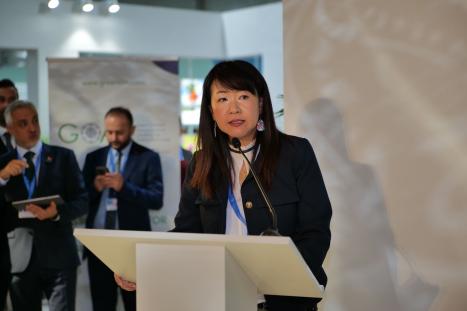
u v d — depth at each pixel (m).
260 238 1.54
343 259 2.94
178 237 1.62
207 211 2.17
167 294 1.65
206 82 2.15
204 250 1.61
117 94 4.59
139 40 8.76
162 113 4.59
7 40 7.83
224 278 1.59
